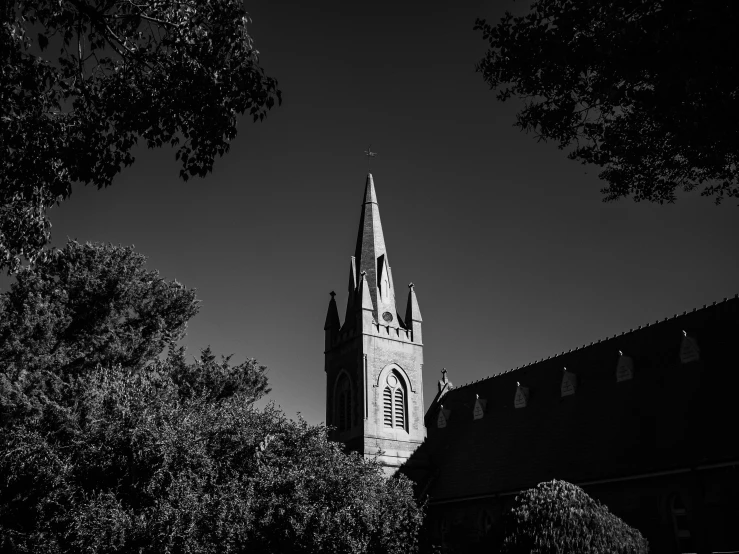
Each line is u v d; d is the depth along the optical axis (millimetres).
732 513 27078
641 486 31188
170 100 16031
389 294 54906
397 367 52719
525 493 25188
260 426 28844
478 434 46406
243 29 16281
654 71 11820
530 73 14945
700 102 11359
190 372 42625
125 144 16172
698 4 9930
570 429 38125
